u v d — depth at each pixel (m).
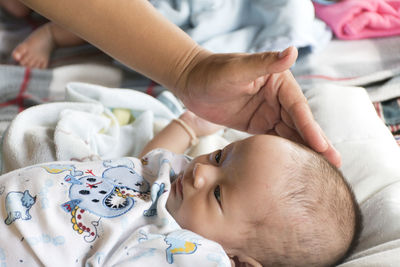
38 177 0.87
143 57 0.91
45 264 0.78
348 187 0.95
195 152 1.24
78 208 0.84
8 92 1.45
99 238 0.82
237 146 0.95
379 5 1.62
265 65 0.78
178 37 0.91
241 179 0.90
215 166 0.95
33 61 1.62
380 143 1.13
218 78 0.84
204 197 0.91
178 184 0.95
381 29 1.65
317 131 0.91
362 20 1.61
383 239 0.93
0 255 0.79
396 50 1.58
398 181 1.03
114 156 1.22
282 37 1.50
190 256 0.82
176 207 0.94
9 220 0.81
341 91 1.30
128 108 1.32
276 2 1.56
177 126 1.23
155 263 0.82
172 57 0.90
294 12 1.53
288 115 0.95
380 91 1.42
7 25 1.81
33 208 0.83
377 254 0.84
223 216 0.90
